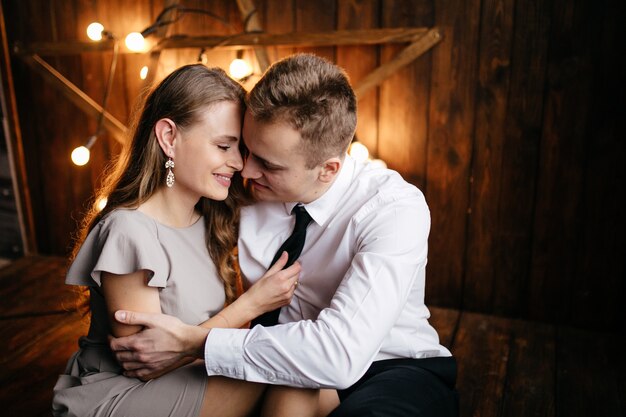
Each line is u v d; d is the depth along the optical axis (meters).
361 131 2.65
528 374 2.17
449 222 2.63
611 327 2.49
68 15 2.88
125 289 1.26
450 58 2.45
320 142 1.24
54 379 2.13
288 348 1.16
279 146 1.24
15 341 2.38
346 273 1.28
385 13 2.49
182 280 1.34
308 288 1.44
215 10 2.70
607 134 2.33
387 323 1.20
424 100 2.53
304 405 1.20
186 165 1.31
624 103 2.28
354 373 1.16
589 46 2.27
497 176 2.51
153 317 1.20
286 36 2.58
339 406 1.21
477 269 2.64
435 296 2.73
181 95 1.28
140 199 1.32
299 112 1.20
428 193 2.63
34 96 3.05
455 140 2.53
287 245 1.41
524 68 2.37
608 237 2.42
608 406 1.99
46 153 3.13
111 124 2.89
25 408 1.96
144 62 2.84
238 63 2.50
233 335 1.19
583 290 2.50
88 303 1.59
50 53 2.93
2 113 3.08
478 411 1.94
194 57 2.77
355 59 2.59
